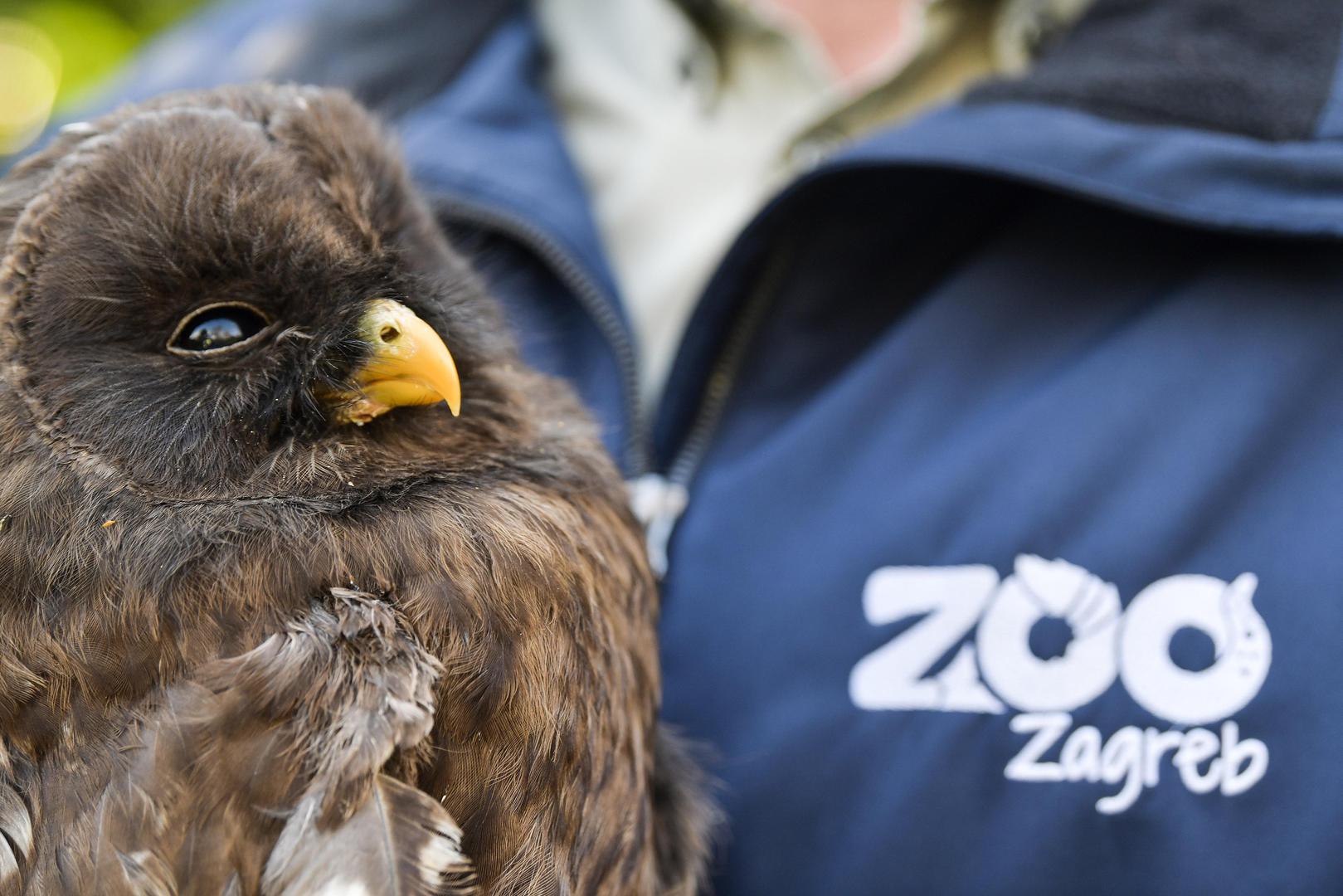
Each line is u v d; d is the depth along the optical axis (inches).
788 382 36.5
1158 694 34.2
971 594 34.8
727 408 36.5
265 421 33.8
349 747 32.2
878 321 36.5
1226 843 33.8
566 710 33.4
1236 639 34.1
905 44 40.7
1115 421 34.9
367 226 34.3
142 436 33.3
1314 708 33.7
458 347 34.9
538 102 38.9
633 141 39.6
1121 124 35.1
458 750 32.9
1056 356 35.6
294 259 33.6
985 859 34.4
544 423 35.3
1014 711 34.5
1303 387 34.5
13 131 55.7
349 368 33.9
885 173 36.0
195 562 32.9
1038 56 38.7
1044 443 35.1
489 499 34.0
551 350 37.3
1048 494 34.9
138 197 33.3
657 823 35.3
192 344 33.5
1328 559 33.9
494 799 33.0
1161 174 34.7
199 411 33.5
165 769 32.3
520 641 33.2
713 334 36.5
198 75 40.7
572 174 38.0
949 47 39.1
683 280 38.8
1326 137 34.4
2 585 32.9
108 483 33.2
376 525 33.4
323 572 33.1
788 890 34.8
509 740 33.0
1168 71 35.2
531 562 33.6
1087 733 34.3
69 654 32.7
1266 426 34.5
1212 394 34.8
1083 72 35.6
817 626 35.2
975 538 34.9
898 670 34.9
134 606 32.8
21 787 32.7
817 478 35.7
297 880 32.1
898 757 34.7
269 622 32.8
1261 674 33.9
